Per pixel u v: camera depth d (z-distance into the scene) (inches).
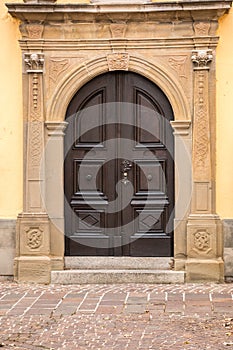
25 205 481.4
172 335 358.9
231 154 474.9
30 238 479.8
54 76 480.1
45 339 356.8
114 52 478.3
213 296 435.2
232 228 474.3
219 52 474.3
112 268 482.6
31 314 400.8
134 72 481.7
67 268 483.2
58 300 430.9
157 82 478.0
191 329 368.2
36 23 477.4
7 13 480.7
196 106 474.6
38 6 470.3
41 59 477.7
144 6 469.4
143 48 477.4
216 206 477.1
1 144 482.9
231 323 377.4
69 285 472.1
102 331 367.9
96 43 478.6
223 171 476.1
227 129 475.2
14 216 482.9
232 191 475.5
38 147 479.8
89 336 360.2
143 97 483.8
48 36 479.5
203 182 475.2
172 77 475.8
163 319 386.9
